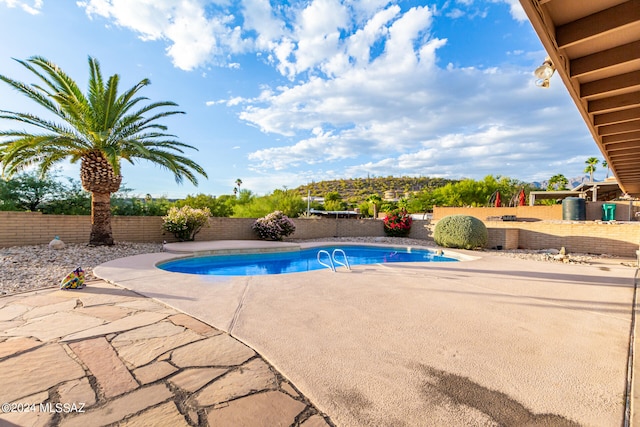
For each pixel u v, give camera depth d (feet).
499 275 19.27
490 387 6.65
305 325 10.25
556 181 124.98
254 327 9.96
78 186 36.37
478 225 35.12
